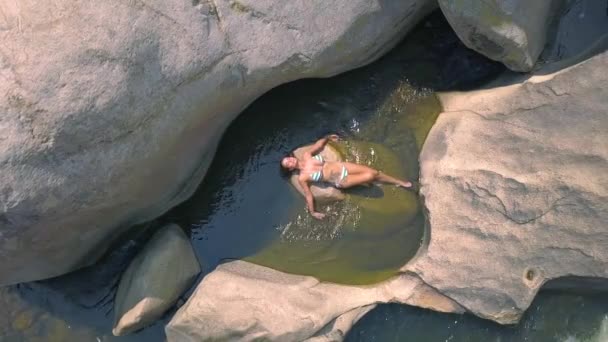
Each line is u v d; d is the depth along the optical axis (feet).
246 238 20.30
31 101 14.71
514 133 18.10
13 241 16.55
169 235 19.47
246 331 18.03
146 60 15.26
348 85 20.31
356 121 20.30
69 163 15.56
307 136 20.43
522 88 18.39
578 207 17.17
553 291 18.48
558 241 17.35
